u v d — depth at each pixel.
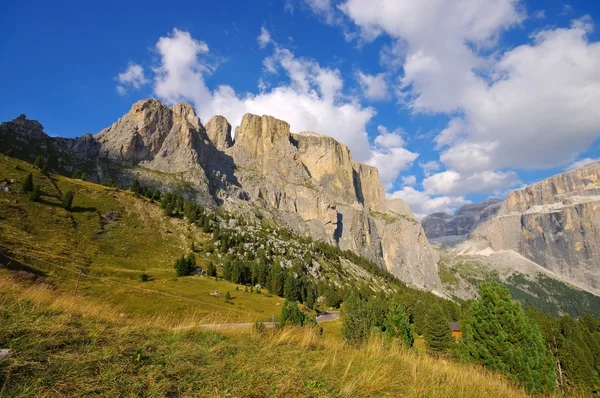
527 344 21.58
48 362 5.94
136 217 131.62
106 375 5.97
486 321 23.39
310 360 9.84
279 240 185.75
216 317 13.55
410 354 14.10
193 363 7.62
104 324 9.23
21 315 7.96
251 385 6.98
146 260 102.06
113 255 96.81
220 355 8.68
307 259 171.00
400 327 40.56
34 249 74.38
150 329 10.03
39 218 98.00
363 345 14.30
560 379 50.56
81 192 133.75
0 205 93.50
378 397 8.00
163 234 126.94
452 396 9.41
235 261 110.44
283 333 12.27
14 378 5.30
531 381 19.50
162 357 7.50
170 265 104.06
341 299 130.25
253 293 91.50
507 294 23.47
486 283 24.62
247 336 11.47
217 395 6.21
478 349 22.70
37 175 129.75
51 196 117.56
